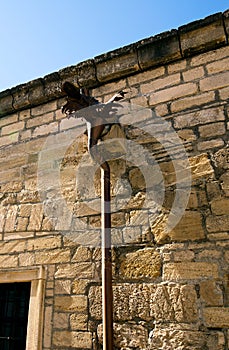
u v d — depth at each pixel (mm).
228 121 2676
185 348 2242
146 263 2561
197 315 2285
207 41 2895
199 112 2809
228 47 2873
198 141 2727
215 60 2891
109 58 3246
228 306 2232
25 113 3689
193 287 2359
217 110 2746
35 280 2918
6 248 3182
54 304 2771
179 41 2998
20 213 3264
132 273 2578
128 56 3191
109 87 3279
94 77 3307
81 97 2701
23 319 2920
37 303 2809
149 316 2418
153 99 3041
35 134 3541
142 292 2496
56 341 2648
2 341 2930
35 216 3176
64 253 2908
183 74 2986
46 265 2938
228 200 2471
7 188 3449
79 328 2611
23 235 3152
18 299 3014
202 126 2756
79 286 2740
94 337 2541
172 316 2350
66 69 3428
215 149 2643
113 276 2627
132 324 2449
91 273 2736
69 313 2691
